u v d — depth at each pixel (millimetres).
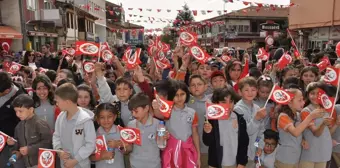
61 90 3521
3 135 3754
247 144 3916
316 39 21547
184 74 5660
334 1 18406
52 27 25547
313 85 4285
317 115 3748
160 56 8344
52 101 4566
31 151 3811
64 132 3633
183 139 3906
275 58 10289
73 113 3613
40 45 24516
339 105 4500
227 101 3891
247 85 4129
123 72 5832
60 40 28719
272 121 4340
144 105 3682
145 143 3766
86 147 3516
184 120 3959
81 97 4324
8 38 19594
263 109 3918
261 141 4020
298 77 6422
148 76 5551
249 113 4180
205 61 5590
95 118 3883
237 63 5715
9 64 8375
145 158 3758
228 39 46906
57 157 3916
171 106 3711
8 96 4543
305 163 4273
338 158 4699
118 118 4160
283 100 3943
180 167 3820
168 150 3828
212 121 3904
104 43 5418
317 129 4062
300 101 4055
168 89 4023
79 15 34781
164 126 3758
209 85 5332
